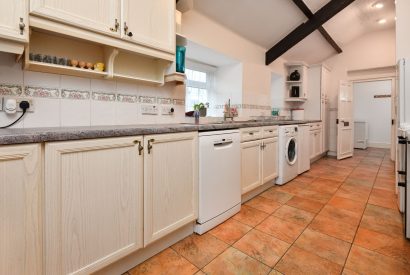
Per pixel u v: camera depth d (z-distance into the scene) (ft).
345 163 14.51
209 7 8.22
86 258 3.62
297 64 14.69
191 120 7.85
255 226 6.09
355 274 4.20
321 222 6.30
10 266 2.90
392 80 15.58
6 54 4.16
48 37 4.66
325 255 4.78
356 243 5.23
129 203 4.15
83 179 3.54
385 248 5.01
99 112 5.47
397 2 7.80
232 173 6.58
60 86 4.83
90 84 5.29
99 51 5.41
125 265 4.37
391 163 14.26
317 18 11.27
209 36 8.77
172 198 4.94
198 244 5.26
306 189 9.20
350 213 6.88
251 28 10.31
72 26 4.15
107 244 3.87
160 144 4.65
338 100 15.90
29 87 4.43
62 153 3.30
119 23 4.78
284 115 14.96
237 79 10.74
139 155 4.25
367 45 16.19
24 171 2.96
